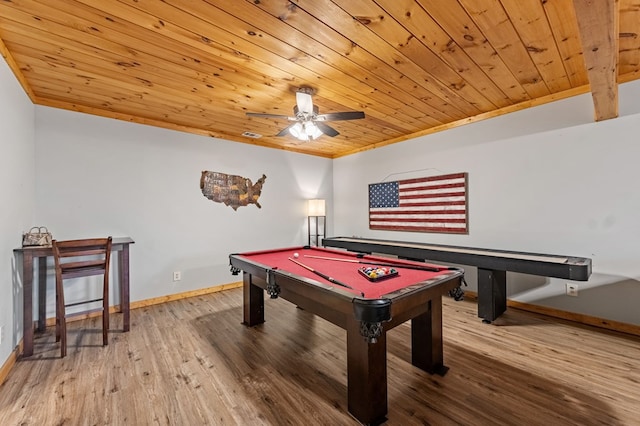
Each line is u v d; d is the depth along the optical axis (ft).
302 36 6.47
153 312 11.17
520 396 5.89
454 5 5.53
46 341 8.68
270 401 5.89
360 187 17.43
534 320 9.78
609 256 9.02
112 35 6.41
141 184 12.00
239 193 15.03
